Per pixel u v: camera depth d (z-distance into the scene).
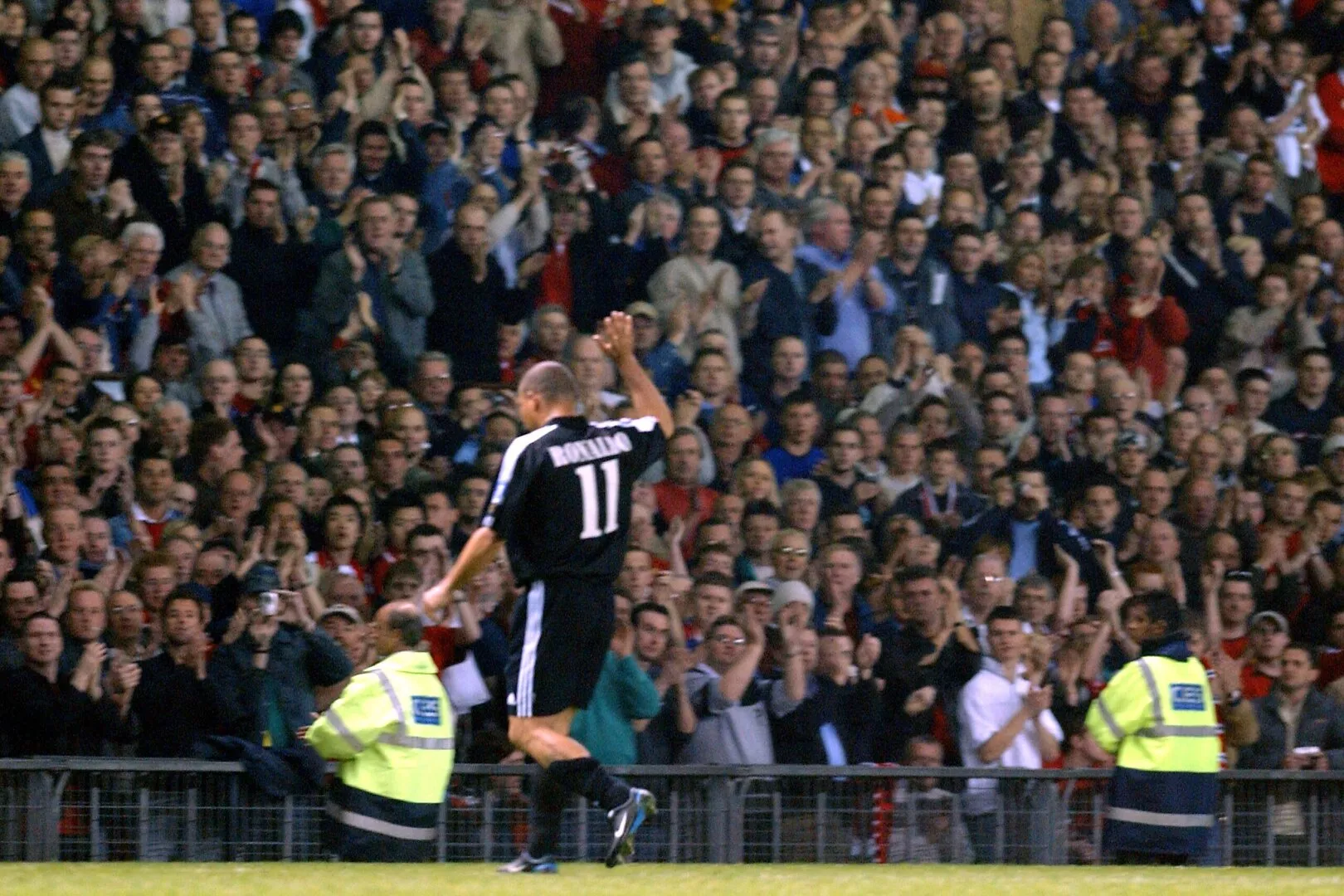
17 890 19.41
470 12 51.22
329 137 48.16
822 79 53.28
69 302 43.38
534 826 22.34
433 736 28.31
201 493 41.03
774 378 48.50
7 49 45.91
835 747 37.91
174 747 33.66
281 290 45.84
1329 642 45.44
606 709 35.22
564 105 50.94
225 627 36.34
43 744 33.06
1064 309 52.44
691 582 40.94
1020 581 42.12
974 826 34.47
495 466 42.06
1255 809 35.19
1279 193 58.12
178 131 45.25
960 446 49.16
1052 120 56.03
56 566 36.97
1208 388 52.53
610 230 49.31
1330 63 59.94
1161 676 29.75
